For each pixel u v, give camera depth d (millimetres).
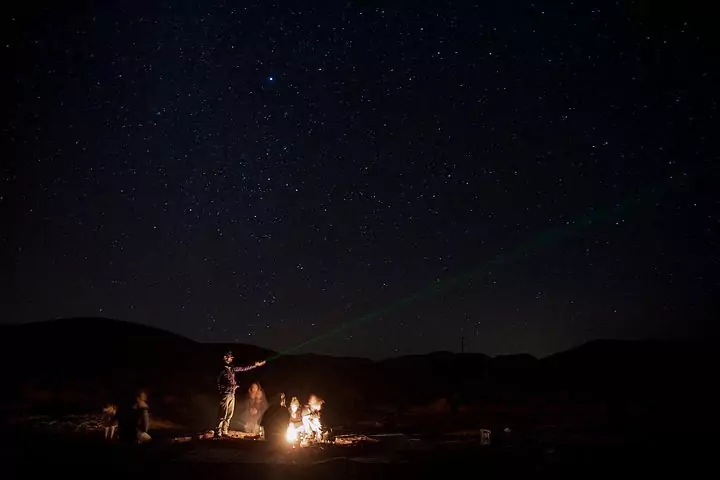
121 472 11945
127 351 34812
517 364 36438
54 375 29875
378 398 30531
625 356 33594
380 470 12195
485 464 12820
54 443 14672
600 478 11812
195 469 12188
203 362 35906
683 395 28125
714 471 12336
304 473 11930
